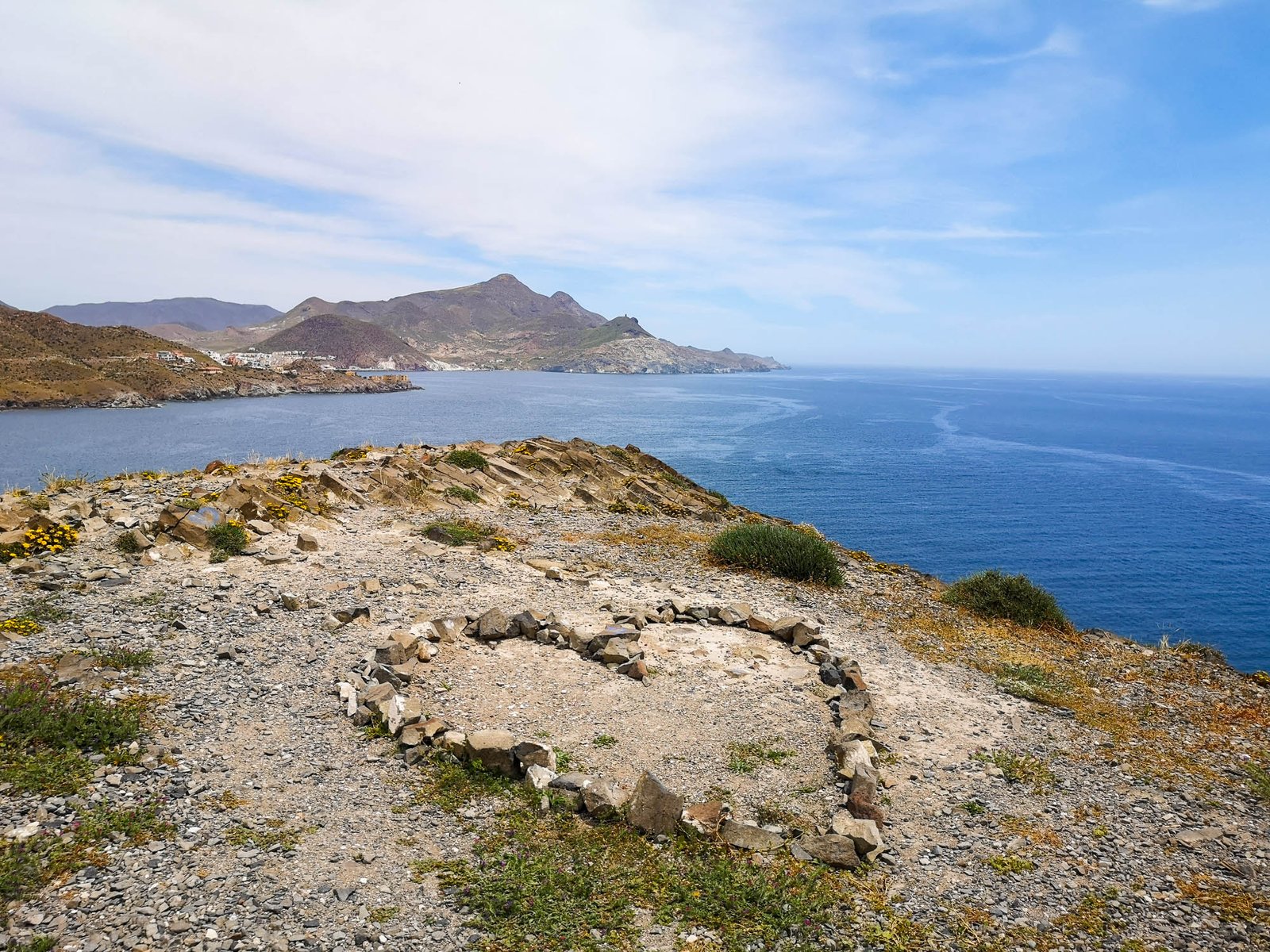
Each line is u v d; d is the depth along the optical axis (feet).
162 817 23.98
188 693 32.68
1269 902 23.91
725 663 42.11
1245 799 31.40
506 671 38.60
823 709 37.01
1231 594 161.38
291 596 44.70
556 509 89.76
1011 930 21.93
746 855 24.68
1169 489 303.68
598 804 26.04
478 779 28.22
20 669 31.58
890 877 24.23
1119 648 54.85
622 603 51.98
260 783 26.78
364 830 24.61
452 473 90.53
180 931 19.11
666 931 20.94
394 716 31.50
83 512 56.49
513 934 20.30
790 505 246.68
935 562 180.86
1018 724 37.83
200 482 73.56
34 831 22.25
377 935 19.79
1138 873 25.26
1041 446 453.99
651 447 393.09
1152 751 35.81
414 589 50.14
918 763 32.45
